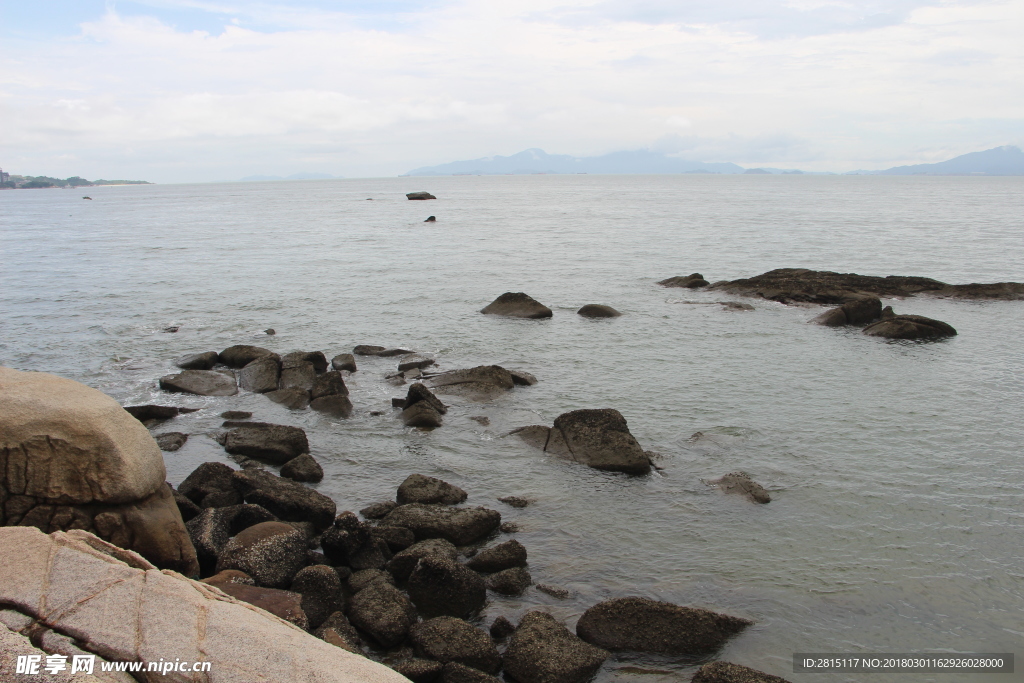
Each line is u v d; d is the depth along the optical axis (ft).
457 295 105.19
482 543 35.86
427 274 126.11
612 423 46.70
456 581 29.71
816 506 39.45
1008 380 62.34
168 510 29.60
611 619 28.40
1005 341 76.54
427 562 29.96
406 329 83.35
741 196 500.33
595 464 44.34
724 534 36.60
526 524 37.78
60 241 192.65
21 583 20.53
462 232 212.43
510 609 30.53
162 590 20.61
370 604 28.86
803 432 50.16
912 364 67.36
